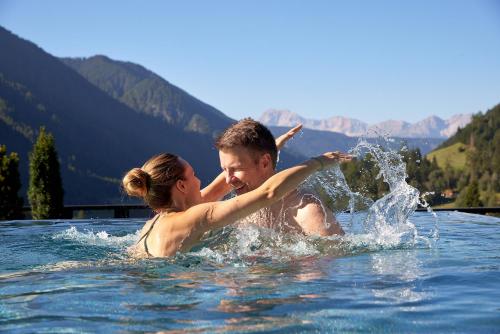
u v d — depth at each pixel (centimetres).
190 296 172
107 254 276
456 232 364
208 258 244
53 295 176
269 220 283
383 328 135
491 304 157
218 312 151
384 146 316
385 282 189
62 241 339
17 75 18238
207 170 18812
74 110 17938
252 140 275
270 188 238
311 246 271
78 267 232
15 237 365
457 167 6588
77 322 144
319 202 289
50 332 136
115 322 143
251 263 232
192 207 258
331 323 139
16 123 12756
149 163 269
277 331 133
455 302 160
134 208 892
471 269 212
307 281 192
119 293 178
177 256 249
